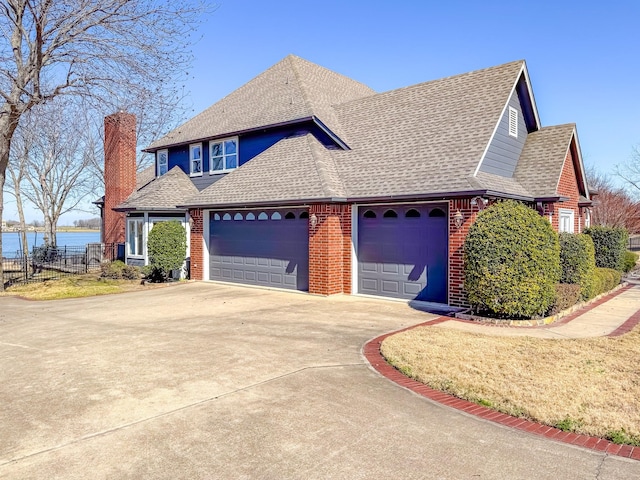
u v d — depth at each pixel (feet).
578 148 54.85
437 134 45.16
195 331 29.96
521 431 15.30
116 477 12.30
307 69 70.44
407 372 20.81
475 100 46.75
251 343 26.58
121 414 16.42
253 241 52.85
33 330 31.01
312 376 20.61
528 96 50.11
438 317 34.30
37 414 16.47
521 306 31.58
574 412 16.47
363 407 17.13
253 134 60.44
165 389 18.93
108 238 79.87
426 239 40.63
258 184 51.24
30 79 50.62
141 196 64.69
